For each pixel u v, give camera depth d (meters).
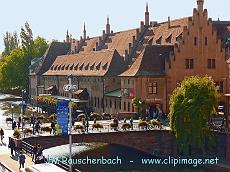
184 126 70.69
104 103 108.56
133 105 94.69
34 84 166.00
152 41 111.62
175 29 105.19
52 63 161.12
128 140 75.38
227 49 103.44
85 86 119.88
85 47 154.12
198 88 70.69
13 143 63.34
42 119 86.88
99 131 75.31
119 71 109.00
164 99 95.38
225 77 98.12
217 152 72.12
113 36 138.38
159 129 76.69
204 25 97.88
